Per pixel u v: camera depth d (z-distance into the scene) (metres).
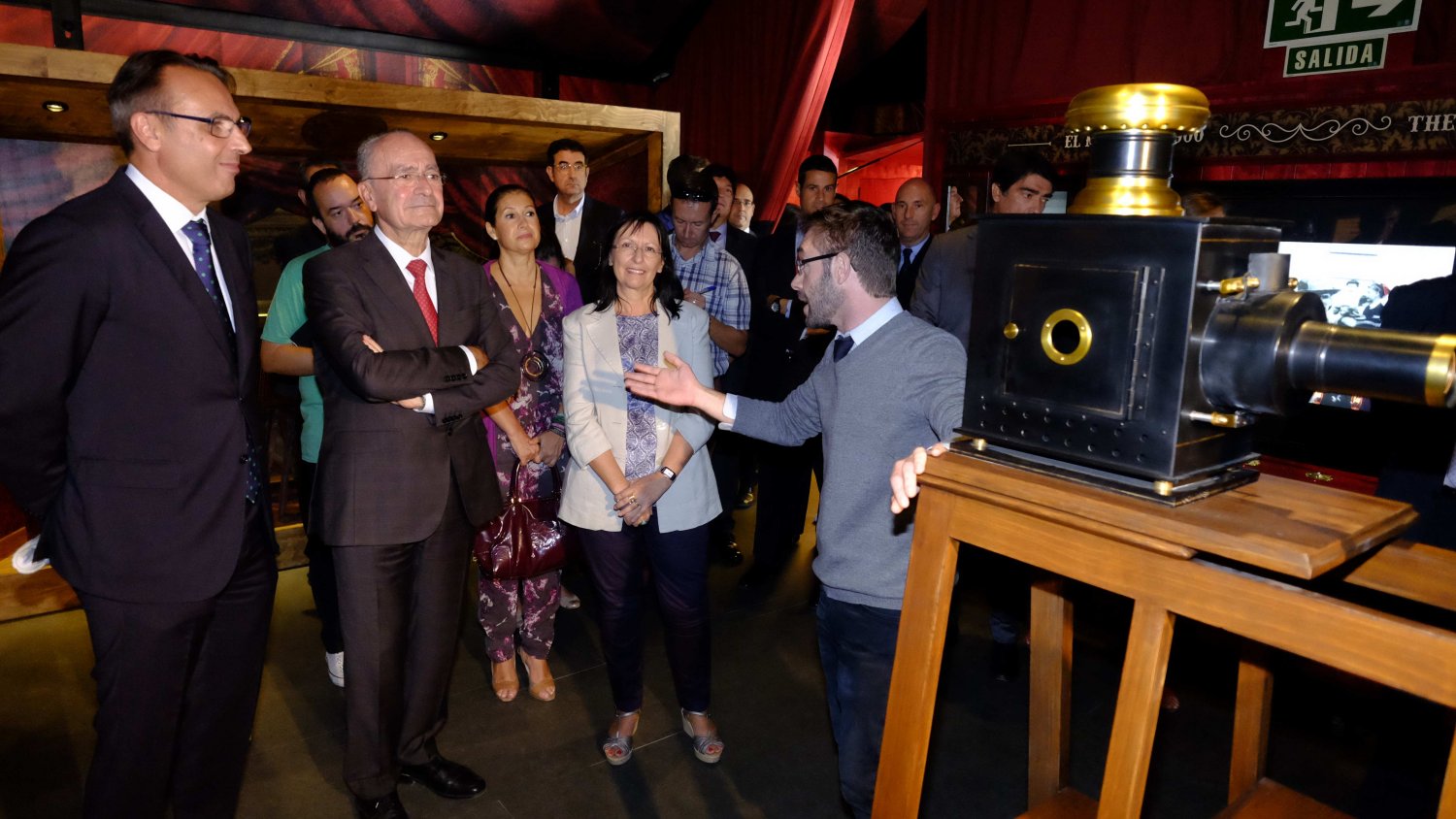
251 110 3.50
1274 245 1.01
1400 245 3.37
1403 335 0.82
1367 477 3.35
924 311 3.42
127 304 1.68
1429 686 0.75
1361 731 2.82
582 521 2.47
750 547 4.37
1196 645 3.39
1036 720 1.57
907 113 8.04
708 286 3.58
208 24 4.89
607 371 2.47
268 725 2.81
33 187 3.98
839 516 1.81
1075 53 4.37
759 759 2.68
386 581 2.16
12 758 2.59
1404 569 1.09
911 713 1.17
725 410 2.01
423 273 2.21
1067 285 0.99
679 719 2.88
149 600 1.75
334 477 2.12
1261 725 1.48
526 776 2.57
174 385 1.74
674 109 6.59
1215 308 0.92
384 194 2.09
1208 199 3.43
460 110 3.62
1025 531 1.03
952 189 5.00
